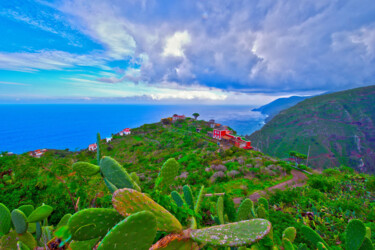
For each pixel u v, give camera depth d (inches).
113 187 45.1
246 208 67.2
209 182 738.2
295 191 463.8
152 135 2374.5
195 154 1307.8
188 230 31.4
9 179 188.4
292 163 1135.0
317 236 72.2
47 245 52.1
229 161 1066.1
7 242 52.7
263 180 750.5
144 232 26.2
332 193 530.3
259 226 27.9
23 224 53.2
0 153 268.8
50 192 160.7
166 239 29.2
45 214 55.4
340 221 301.1
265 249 65.7
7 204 156.8
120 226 24.4
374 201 449.1
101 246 23.7
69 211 159.5
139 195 30.1
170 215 30.8
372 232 231.5
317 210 358.9
